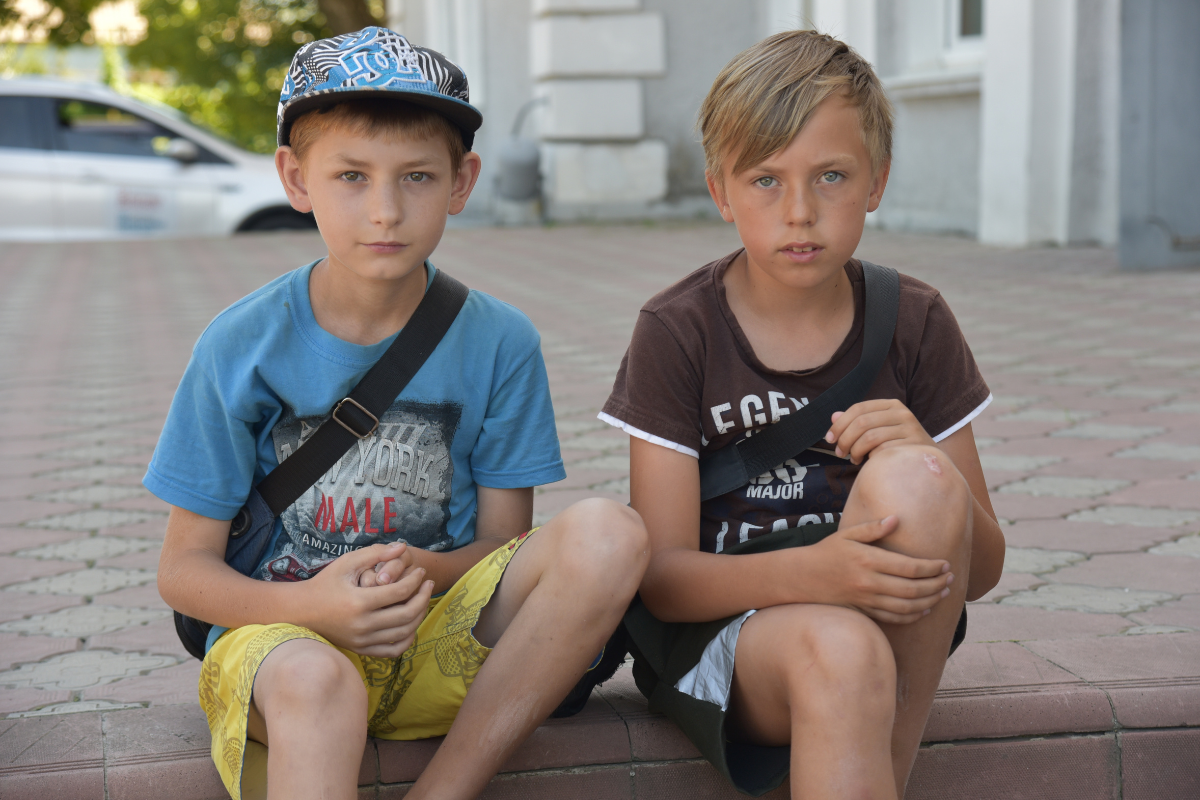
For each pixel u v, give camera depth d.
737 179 1.52
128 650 1.96
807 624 1.35
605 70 10.44
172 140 9.92
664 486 1.58
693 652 1.52
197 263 8.01
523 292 6.45
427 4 13.02
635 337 1.62
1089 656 1.82
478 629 1.50
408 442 1.59
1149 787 1.71
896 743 1.43
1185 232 6.36
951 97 8.32
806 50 1.50
